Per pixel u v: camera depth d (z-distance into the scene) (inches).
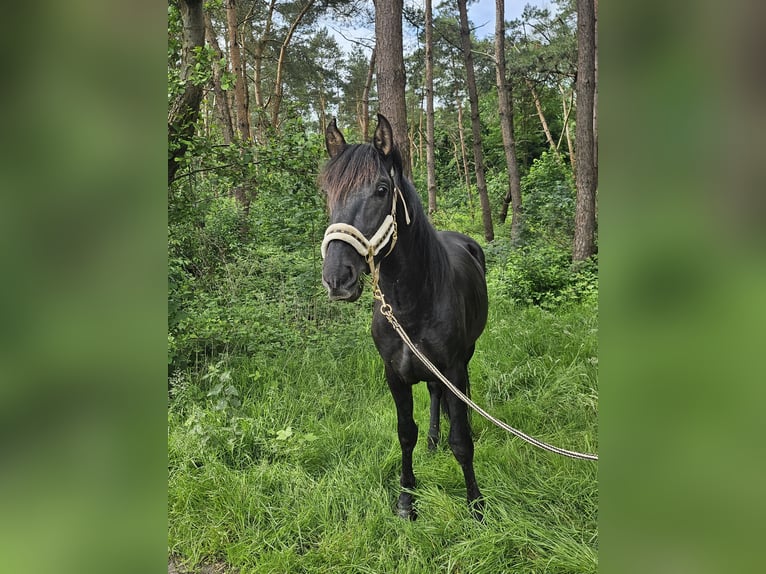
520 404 139.1
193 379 159.3
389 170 83.0
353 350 179.9
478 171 459.8
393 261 86.9
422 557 88.7
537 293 253.3
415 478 109.4
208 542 96.2
